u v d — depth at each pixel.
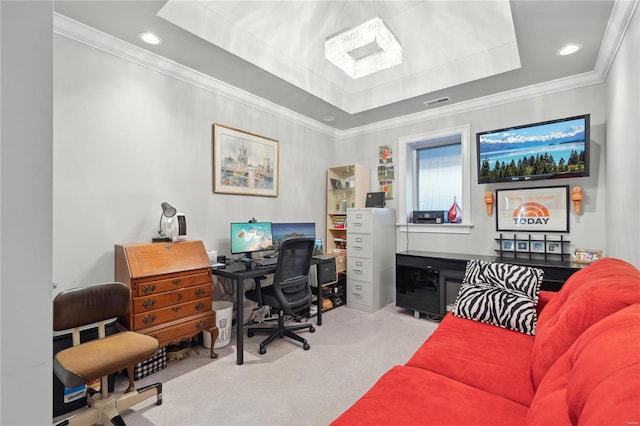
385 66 2.60
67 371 1.45
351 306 3.86
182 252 2.42
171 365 2.32
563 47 2.43
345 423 1.03
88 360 1.53
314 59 3.25
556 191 3.01
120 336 1.85
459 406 1.12
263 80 3.05
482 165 3.21
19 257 0.32
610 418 0.47
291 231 3.54
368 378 2.13
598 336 0.75
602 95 2.80
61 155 2.12
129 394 1.74
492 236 3.39
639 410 0.45
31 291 0.33
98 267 2.28
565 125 2.77
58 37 2.10
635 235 1.80
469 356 1.54
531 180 2.97
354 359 2.41
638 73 1.69
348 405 1.84
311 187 4.25
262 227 3.20
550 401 0.77
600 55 2.50
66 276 2.14
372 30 2.25
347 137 4.65
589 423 0.51
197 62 2.70
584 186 2.88
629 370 0.54
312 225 3.72
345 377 2.14
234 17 2.48
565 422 0.66
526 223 3.16
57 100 2.11
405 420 1.04
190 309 2.37
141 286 2.11
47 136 0.34
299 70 3.21
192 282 2.39
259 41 2.77
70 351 1.62
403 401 1.15
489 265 2.33
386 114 4.00
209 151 3.03
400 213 4.12
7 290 0.31
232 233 2.93
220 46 2.45
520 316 1.87
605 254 2.74
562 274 2.60
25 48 0.33
